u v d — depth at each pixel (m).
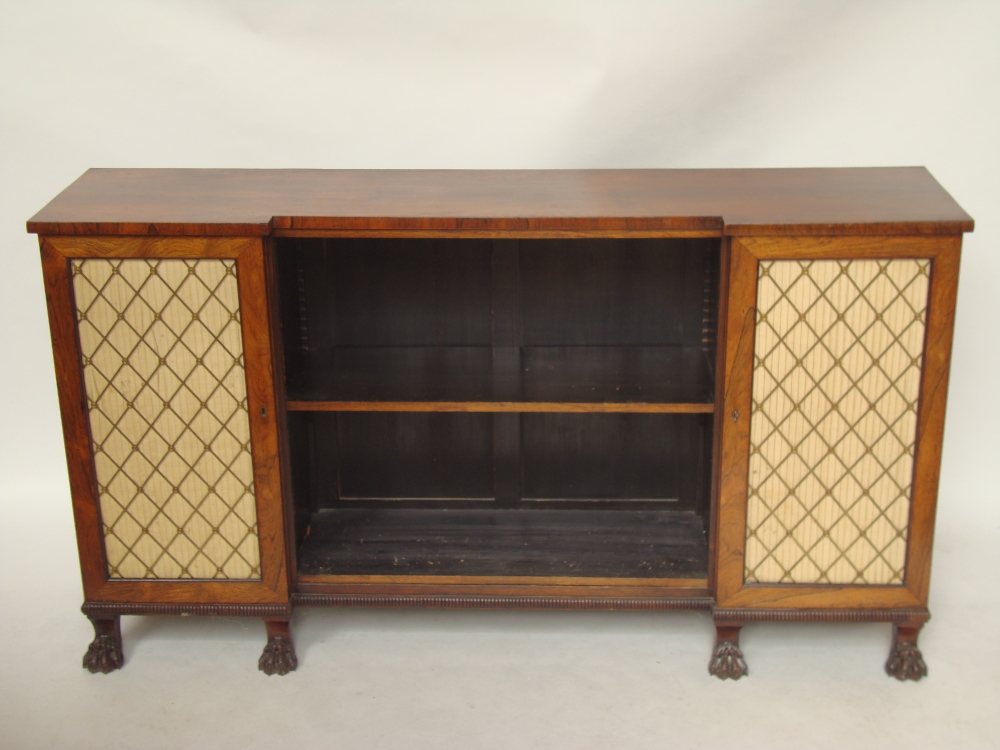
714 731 2.29
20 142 3.01
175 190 2.46
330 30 2.91
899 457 2.32
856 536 2.38
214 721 2.34
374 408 2.43
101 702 2.41
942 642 2.58
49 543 3.08
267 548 2.44
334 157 3.03
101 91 2.96
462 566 2.58
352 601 2.53
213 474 2.40
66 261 2.25
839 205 2.28
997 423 3.18
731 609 2.44
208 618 2.75
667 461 2.88
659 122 2.96
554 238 2.45
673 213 2.24
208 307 2.27
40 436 3.33
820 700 2.39
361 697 2.42
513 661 2.55
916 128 2.91
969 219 2.14
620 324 2.78
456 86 2.95
